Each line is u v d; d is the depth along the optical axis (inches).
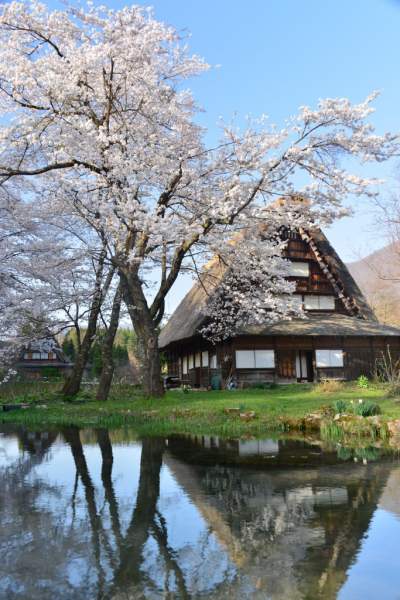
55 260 735.7
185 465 313.9
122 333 2293.3
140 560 165.5
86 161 588.4
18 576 154.3
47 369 1716.3
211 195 628.7
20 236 731.4
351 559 163.6
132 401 684.1
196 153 619.2
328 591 142.1
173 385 1251.8
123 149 598.5
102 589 145.3
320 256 1111.0
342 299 1106.1
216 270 948.6
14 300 733.3
